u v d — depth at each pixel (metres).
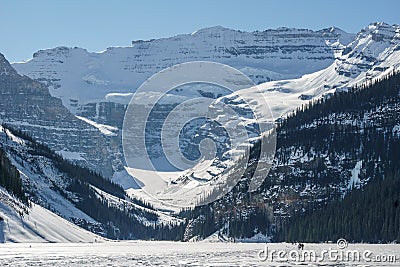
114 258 157.25
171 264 139.25
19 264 137.88
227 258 158.25
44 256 162.12
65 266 134.00
